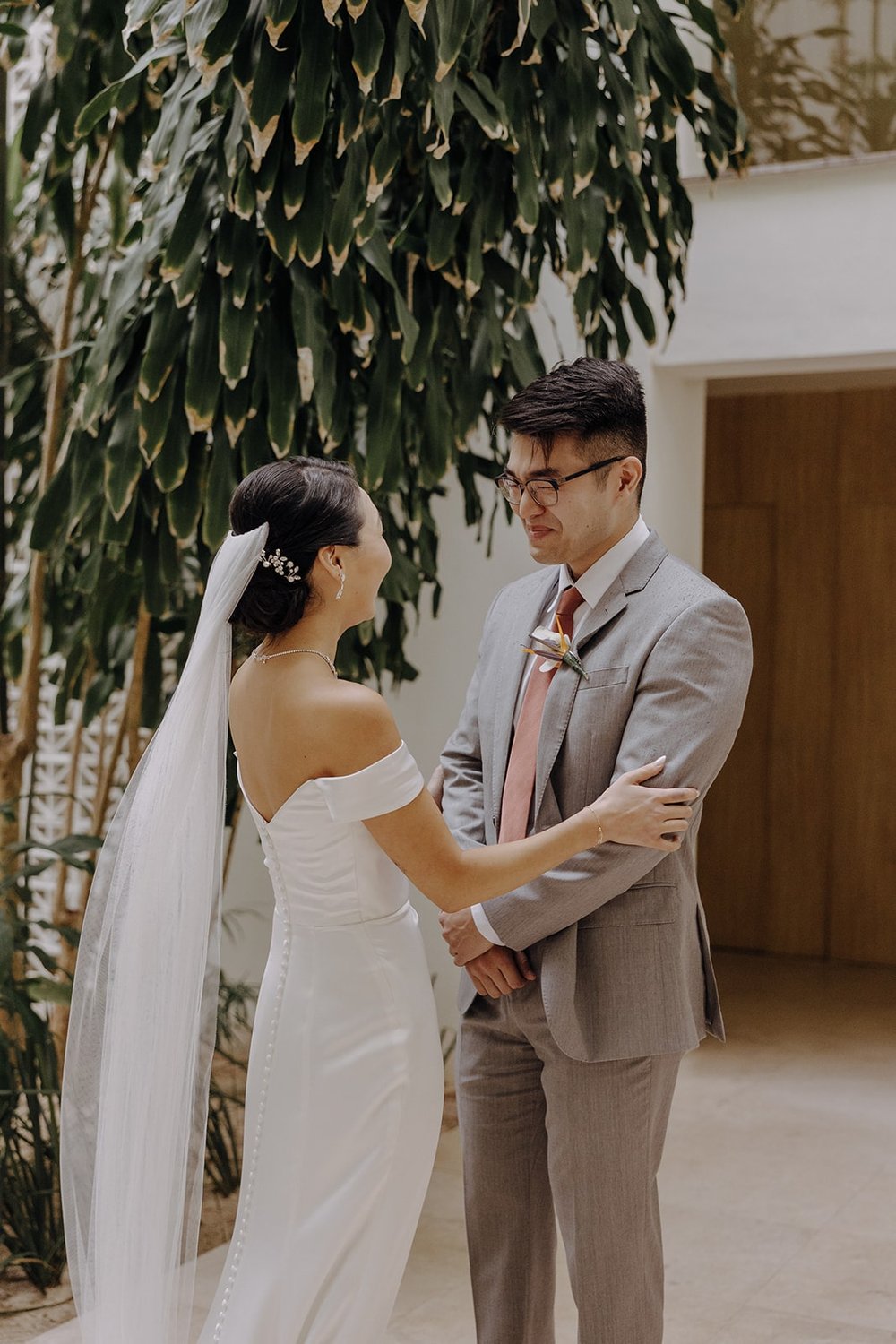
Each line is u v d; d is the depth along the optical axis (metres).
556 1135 1.99
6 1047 2.97
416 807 1.78
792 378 5.03
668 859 1.94
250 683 1.87
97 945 2.04
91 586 3.17
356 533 1.84
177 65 3.09
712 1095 4.26
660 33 3.13
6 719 3.59
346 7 2.65
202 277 2.79
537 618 2.15
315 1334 1.78
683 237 3.42
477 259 2.88
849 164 4.23
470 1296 2.89
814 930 6.08
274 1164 1.83
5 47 3.48
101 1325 1.92
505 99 2.91
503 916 1.92
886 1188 3.49
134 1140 1.91
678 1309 2.81
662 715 1.87
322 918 1.84
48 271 4.16
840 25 4.24
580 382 1.90
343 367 2.99
